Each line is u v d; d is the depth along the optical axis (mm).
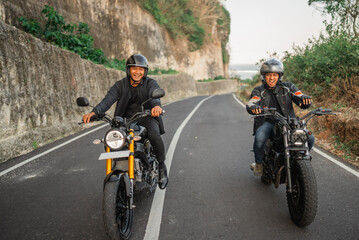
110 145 2471
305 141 2826
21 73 6332
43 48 7543
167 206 3389
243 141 6688
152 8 31016
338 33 10117
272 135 3533
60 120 7988
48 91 7547
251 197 3617
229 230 2838
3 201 3566
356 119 5688
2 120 5582
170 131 8109
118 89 3252
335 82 8898
